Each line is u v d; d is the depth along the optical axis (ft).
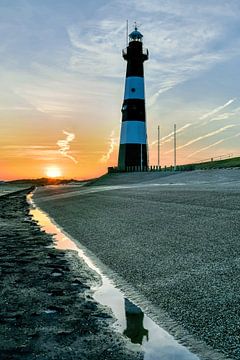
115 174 278.87
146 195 109.09
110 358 19.72
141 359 19.65
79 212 92.63
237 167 213.66
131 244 48.34
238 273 31.94
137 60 265.34
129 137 266.77
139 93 266.98
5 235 64.59
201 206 71.51
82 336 22.34
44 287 32.50
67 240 57.36
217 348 20.47
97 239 54.95
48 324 24.13
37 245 53.67
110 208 89.81
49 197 187.62
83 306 27.63
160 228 55.83
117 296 29.84
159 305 27.37
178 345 21.08
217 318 24.13
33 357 19.81
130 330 23.13
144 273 35.55
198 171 218.59
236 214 57.88
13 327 23.70
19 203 164.35
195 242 44.47
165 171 255.50
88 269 38.52
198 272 33.71
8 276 36.27
